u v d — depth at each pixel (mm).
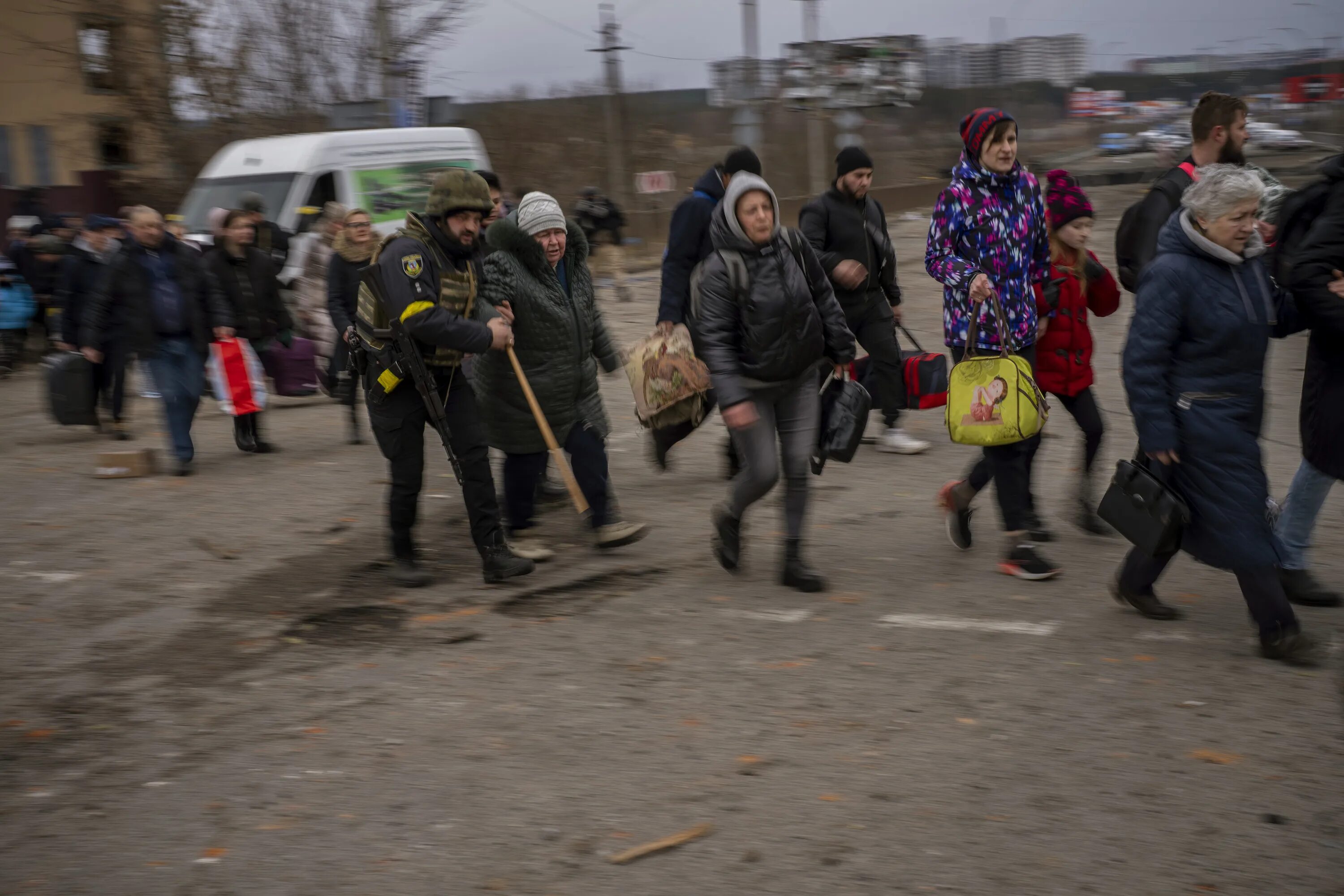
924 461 7535
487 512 5480
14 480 8227
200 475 8156
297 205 12672
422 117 24047
